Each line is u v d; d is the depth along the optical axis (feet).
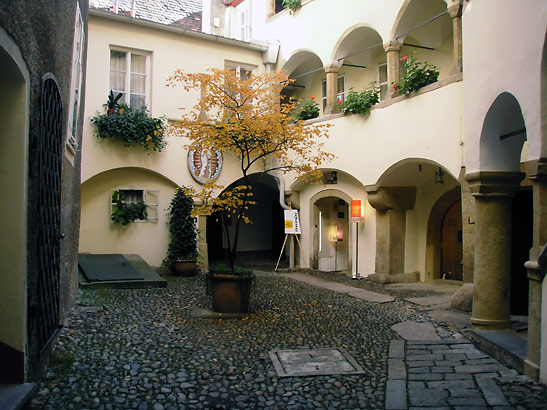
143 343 19.71
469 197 28.40
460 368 17.17
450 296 32.40
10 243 11.86
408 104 33.78
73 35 21.47
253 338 21.15
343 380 16.20
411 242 40.16
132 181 42.24
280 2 50.75
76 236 28.53
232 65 46.73
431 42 39.22
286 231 46.03
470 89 20.92
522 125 20.01
